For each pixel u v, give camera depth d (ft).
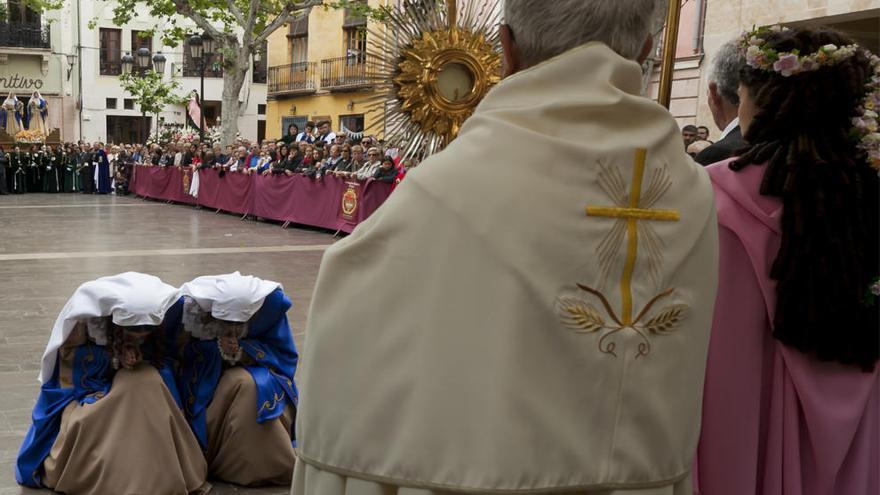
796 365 5.92
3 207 64.49
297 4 69.05
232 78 69.92
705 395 6.12
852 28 37.60
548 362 4.08
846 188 5.84
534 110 4.20
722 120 7.61
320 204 47.01
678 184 4.44
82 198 77.97
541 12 4.36
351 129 88.94
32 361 18.99
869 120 5.91
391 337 4.19
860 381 6.04
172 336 12.91
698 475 6.18
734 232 6.04
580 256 4.11
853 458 6.11
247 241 42.37
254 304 12.34
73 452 11.78
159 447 11.76
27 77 116.26
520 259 4.03
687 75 42.86
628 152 4.19
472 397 4.03
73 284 29.07
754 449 6.00
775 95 6.09
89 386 12.09
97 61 119.24
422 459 4.07
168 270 32.50
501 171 4.12
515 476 3.98
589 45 4.32
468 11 6.46
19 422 15.03
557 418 4.08
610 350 4.19
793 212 5.83
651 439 4.34
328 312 4.38
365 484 4.23
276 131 104.63
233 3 69.15
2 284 28.86
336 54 91.76
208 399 12.80
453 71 6.42
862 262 5.89
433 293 4.10
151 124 123.34
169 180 71.97
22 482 12.37
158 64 100.58
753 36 6.61
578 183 4.14
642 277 4.28
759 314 6.03
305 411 4.46
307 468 4.48
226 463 12.75
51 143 95.61
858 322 5.88
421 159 6.50
